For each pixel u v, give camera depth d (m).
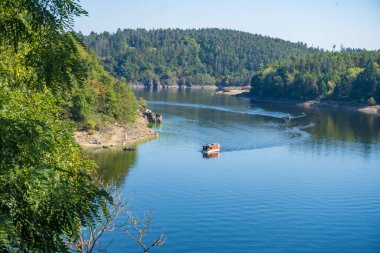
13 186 10.94
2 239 9.23
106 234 50.31
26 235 11.46
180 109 190.38
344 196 69.94
